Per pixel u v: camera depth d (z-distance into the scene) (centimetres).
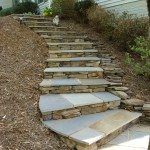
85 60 607
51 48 681
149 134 392
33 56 618
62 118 397
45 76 539
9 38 691
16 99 418
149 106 446
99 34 849
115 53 707
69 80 525
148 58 575
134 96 493
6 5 1980
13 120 360
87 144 319
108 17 830
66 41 747
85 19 952
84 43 712
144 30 690
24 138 329
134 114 438
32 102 423
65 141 344
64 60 600
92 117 411
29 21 842
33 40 709
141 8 797
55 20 884
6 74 498
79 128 362
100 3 1009
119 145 354
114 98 466
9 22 822
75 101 432
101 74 565
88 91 503
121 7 893
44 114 381
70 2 1030
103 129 366
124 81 546
